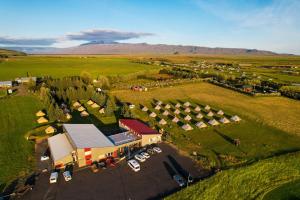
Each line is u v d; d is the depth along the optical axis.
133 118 92.38
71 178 54.97
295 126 89.06
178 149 70.06
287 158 65.12
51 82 141.00
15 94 125.88
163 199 47.88
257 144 74.12
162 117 97.12
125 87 151.38
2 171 57.25
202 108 110.50
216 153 68.00
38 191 50.44
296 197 53.38
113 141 68.38
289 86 148.12
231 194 52.47
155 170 59.06
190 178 56.03
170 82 164.12
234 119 93.19
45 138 75.31
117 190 51.16
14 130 81.00
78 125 74.94
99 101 113.00
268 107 113.00
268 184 57.12
